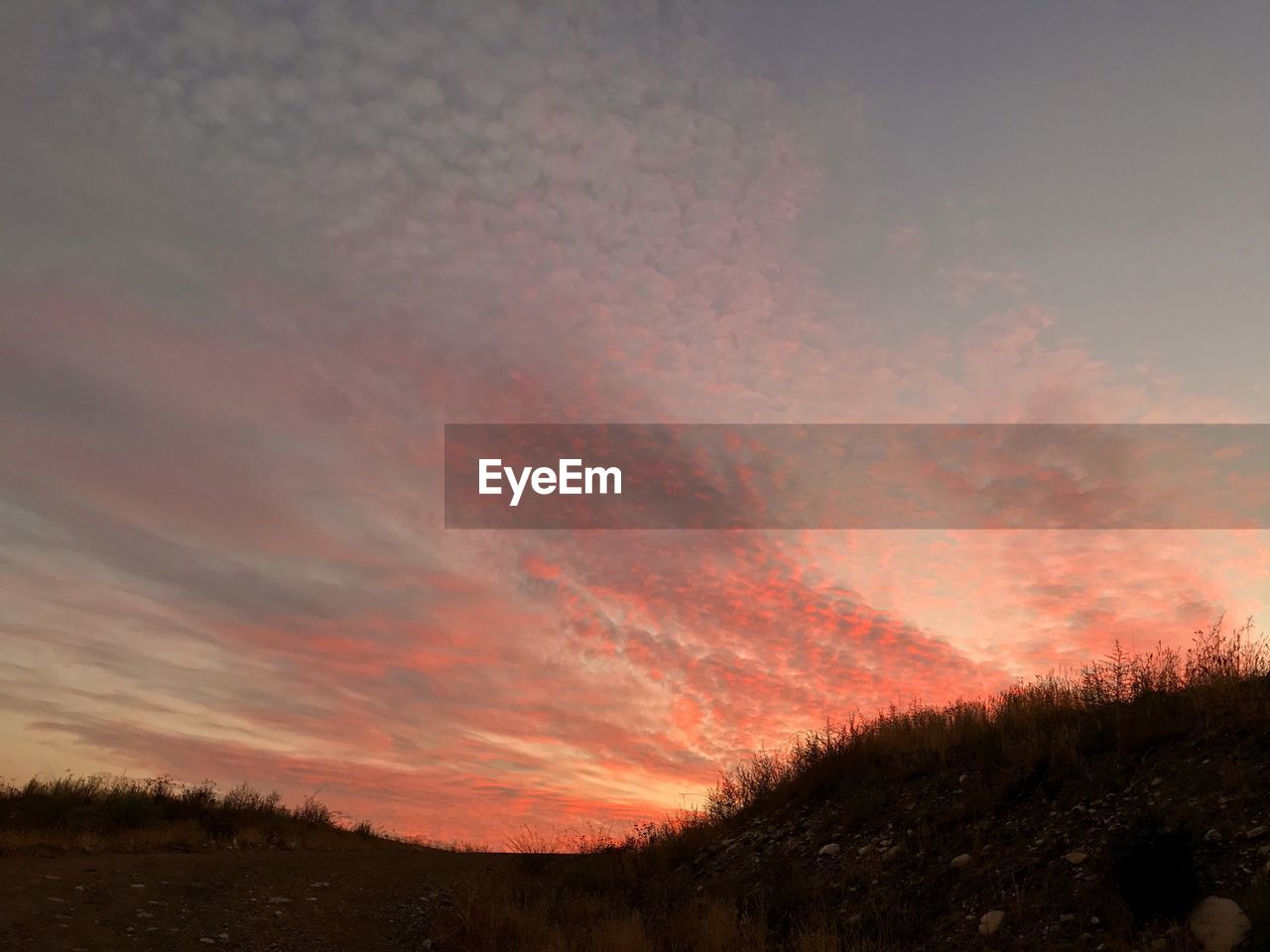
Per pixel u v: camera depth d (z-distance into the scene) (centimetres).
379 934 1122
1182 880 756
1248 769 891
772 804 1480
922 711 1458
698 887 1249
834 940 901
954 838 1048
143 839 1499
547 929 1096
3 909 938
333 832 2117
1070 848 910
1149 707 1084
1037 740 1130
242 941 995
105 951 881
